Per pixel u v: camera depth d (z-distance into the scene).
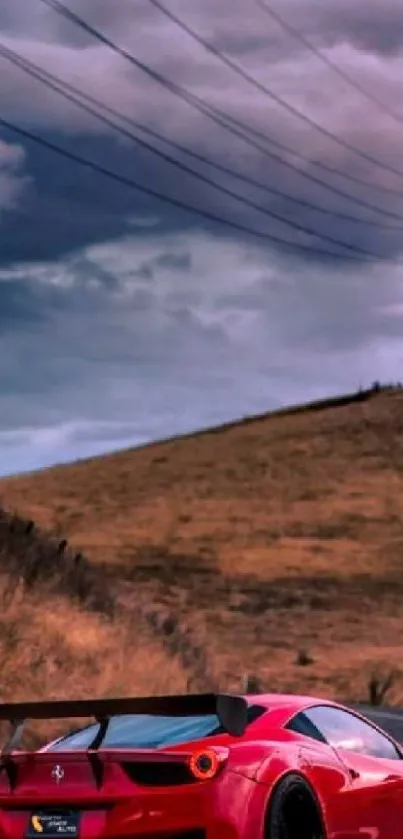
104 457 113.44
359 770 9.77
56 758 8.85
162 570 77.56
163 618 26.58
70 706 9.23
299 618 66.19
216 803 8.43
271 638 59.62
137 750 8.71
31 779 8.94
